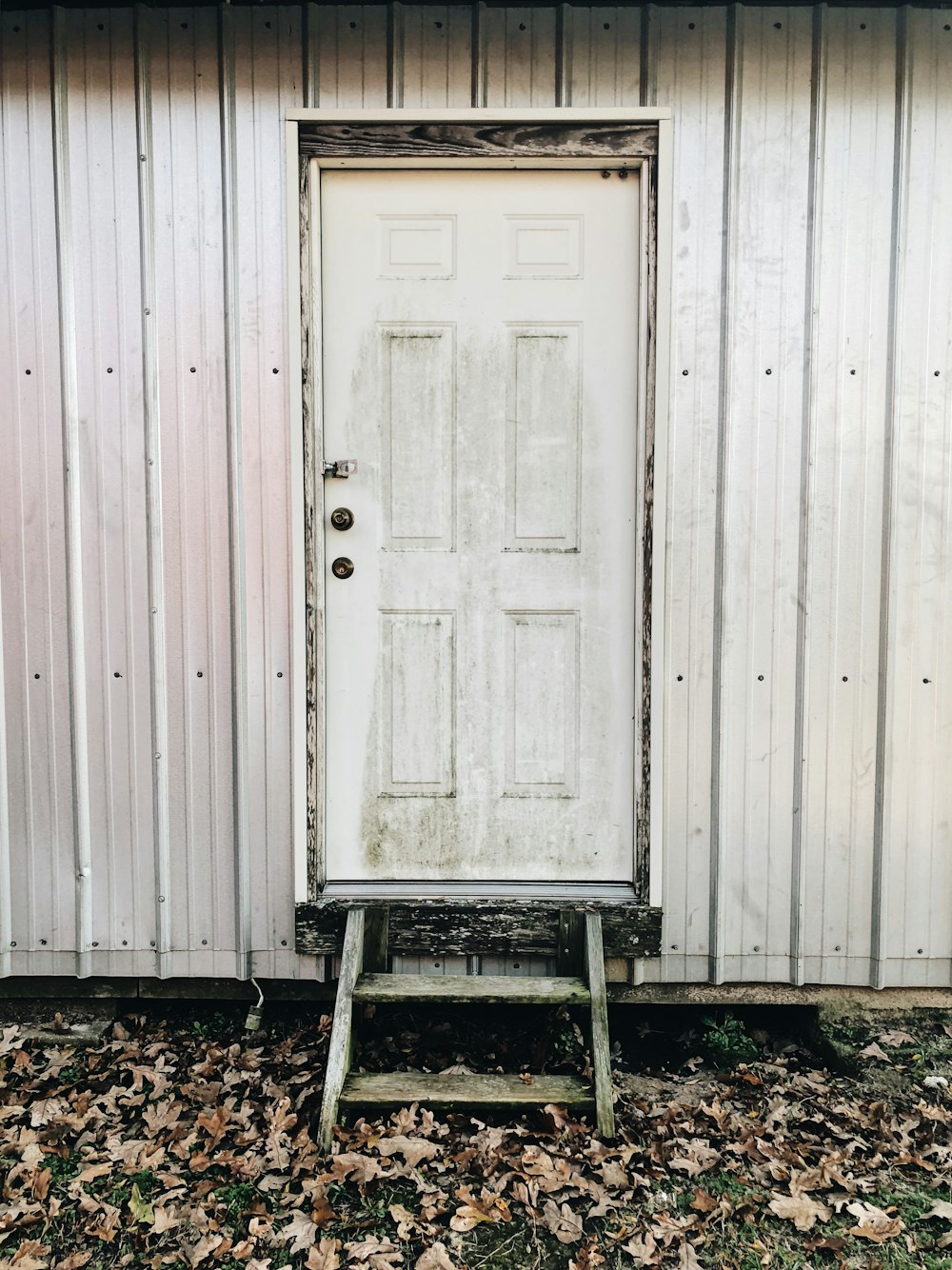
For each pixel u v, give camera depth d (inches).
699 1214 93.2
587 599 122.6
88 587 120.6
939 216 117.0
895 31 115.2
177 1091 111.3
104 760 122.0
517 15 114.3
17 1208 92.8
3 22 116.0
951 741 121.5
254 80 115.3
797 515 119.2
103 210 117.3
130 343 118.3
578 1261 87.3
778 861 121.9
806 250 117.0
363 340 120.8
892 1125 105.3
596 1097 102.8
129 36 115.6
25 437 119.5
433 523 122.4
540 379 120.9
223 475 119.0
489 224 119.6
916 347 117.9
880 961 122.1
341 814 124.8
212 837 122.2
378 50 114.9
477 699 123.7
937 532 119.6
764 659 120.1
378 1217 92.4
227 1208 93.6
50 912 123.6
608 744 123.7
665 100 115.2
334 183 119.3
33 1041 120.6
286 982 124.2
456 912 119.8
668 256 116.1
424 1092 104.8
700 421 118.0
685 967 122.9
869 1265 87.7
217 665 120.6
